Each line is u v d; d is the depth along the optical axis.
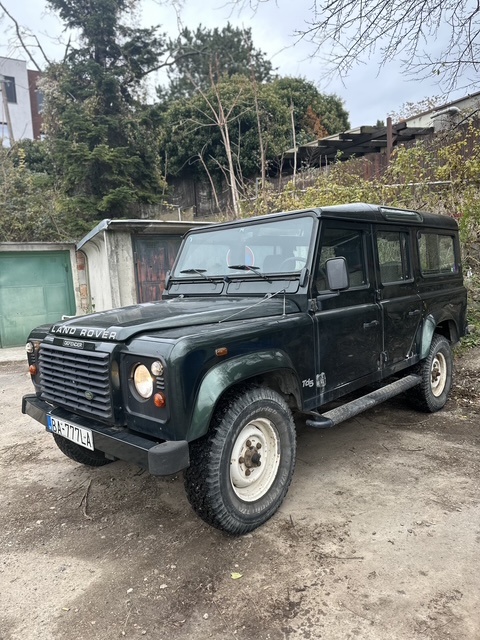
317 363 3.27
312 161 14.20
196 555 2.75
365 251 3.85
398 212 4.33
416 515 3.03
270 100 18.41
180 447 2.38
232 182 11.36
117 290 9.25
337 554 2.68
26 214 12.91
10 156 14.40
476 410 5.01
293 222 3.51
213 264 4.01
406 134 12.11
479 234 8.19
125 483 3.75
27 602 2.45
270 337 2.91
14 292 10.67
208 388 2.51
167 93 22.48
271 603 2.33
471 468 3.67
